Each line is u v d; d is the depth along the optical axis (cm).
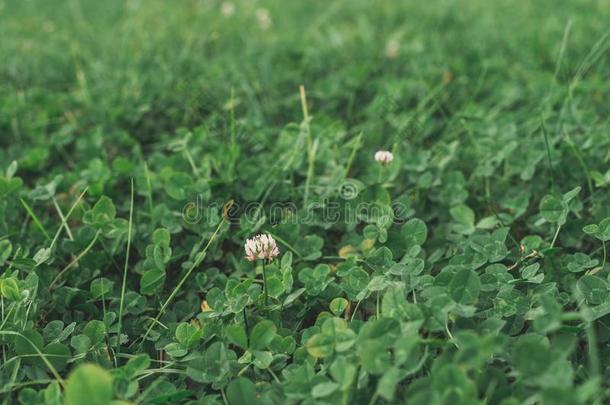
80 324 72
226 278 75
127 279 77
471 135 90
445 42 123
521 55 115
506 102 100
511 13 144
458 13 143
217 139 95
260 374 65
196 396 65
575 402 55
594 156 84
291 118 101
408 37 127
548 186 83
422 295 65
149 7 154
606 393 60
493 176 86
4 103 103
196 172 85
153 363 69
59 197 86
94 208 77
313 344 63
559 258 74
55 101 105
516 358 59
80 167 91
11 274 73
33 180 93
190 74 110
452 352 62
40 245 79
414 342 60
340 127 93
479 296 68
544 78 104
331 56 117
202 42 123
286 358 66
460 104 103
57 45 131
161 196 85
